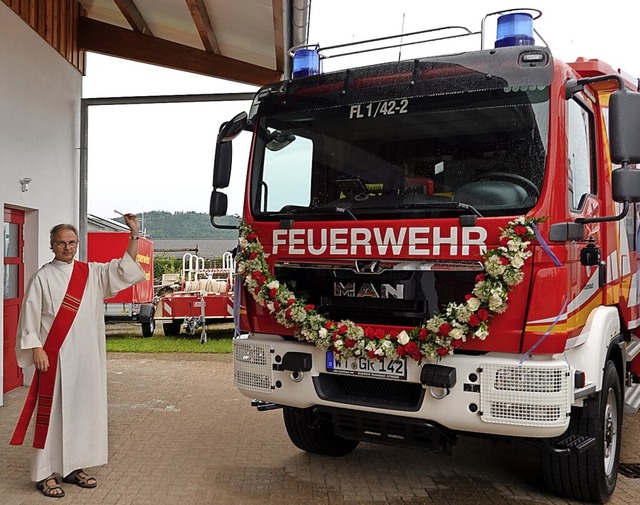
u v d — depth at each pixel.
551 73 3.99
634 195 3.72
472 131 4.19
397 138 4.43
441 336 3.93
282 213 4.74
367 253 4.28
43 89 8.86
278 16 7.78
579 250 4.18
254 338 4.84
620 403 4.88
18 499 4.64
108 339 14.97
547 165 3.92
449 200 4.19
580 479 4.43
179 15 9.91
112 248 15.55
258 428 6.65
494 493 4.81
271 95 4.96
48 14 9.02
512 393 3.82
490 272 3.81
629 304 5.45
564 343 3.84
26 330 4.69
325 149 4.67
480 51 4.24
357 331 4.24
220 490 4.86
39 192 8.70
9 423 6.68
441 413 4.00
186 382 9.20
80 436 4.87
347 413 4.40
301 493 4.80
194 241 54.69
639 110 3.68
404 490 4.87
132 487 4.91
